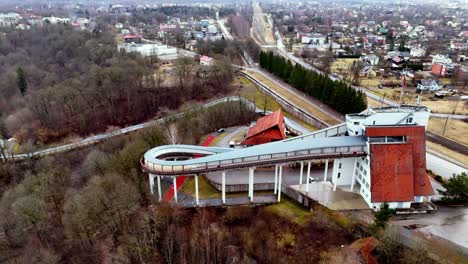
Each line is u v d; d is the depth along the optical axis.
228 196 73.38
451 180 66.50
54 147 113.00
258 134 91.44
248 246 61.62
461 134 103.75
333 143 68.44
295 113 120.94
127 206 65.88
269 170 81.44
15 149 112.50
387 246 52.59
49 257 60.16
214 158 68.56
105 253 59.66
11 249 64.25
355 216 62.38
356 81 163.25
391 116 67.56
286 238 61.28
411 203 65.38
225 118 115.31
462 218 61.84
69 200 70.25
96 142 113.12
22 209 66.56
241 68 185.25
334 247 57.41
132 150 84.12
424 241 54.56
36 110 125.81
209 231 64.06
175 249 60.88
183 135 101.19
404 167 64.00
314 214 64.62
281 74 161.75
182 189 76.75
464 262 50.47
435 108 128.25
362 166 68.81
